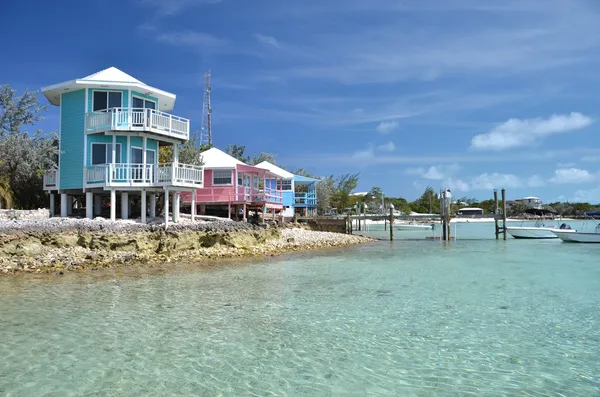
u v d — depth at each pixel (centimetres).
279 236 3256
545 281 1720
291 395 702
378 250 3084
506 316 1177
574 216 9931
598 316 1174
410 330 1048
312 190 5712
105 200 3291
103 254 2184
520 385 743
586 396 701
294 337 994
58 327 1058
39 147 2750
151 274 1858
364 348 923
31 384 734
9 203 2662
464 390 723
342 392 715
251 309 1252
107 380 753
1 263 1892
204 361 845
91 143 2653
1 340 958
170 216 2970
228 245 2711
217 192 3403
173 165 2539
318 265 2222
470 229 6406
